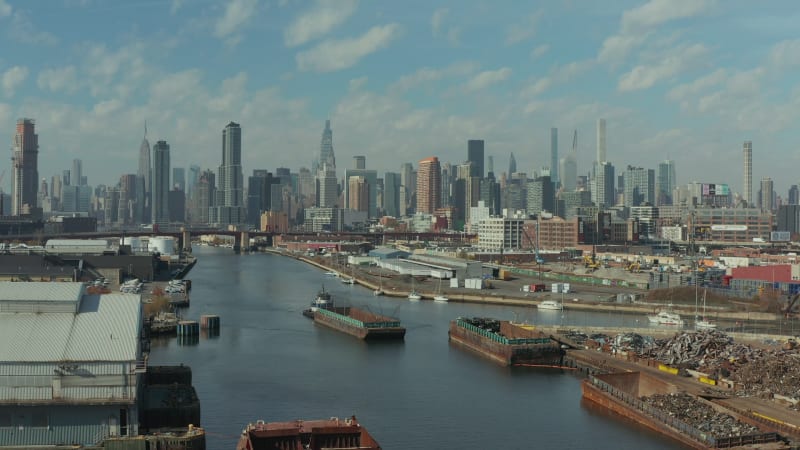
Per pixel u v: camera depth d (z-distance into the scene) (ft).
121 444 304.30
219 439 365.81
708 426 354.54
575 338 609.42
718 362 480.64
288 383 483.10
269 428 326.03
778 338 617.21
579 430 384.68
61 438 309.01
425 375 511.40
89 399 308.40
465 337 627.05
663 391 424.05
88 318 342.44
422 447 359.46
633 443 362.94
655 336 636.07
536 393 461.78
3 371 304.71
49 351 313.53
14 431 306.55
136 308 355.36
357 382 487.61
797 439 338.75
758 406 382.63
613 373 448.65
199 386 471.21
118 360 311.88
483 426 392.47
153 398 368.48
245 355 576.61
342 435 322.75
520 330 614.34
